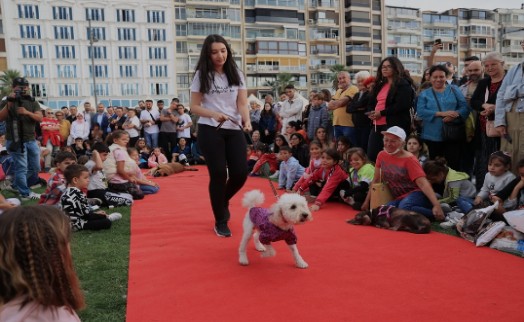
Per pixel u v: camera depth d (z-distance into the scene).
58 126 13.51
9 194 8.20
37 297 1.60
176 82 51.38
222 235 4.77
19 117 7.54
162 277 3.56
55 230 1.66
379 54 60.78
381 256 4.00
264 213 3.76
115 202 6.67
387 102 6.39
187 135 13.70
